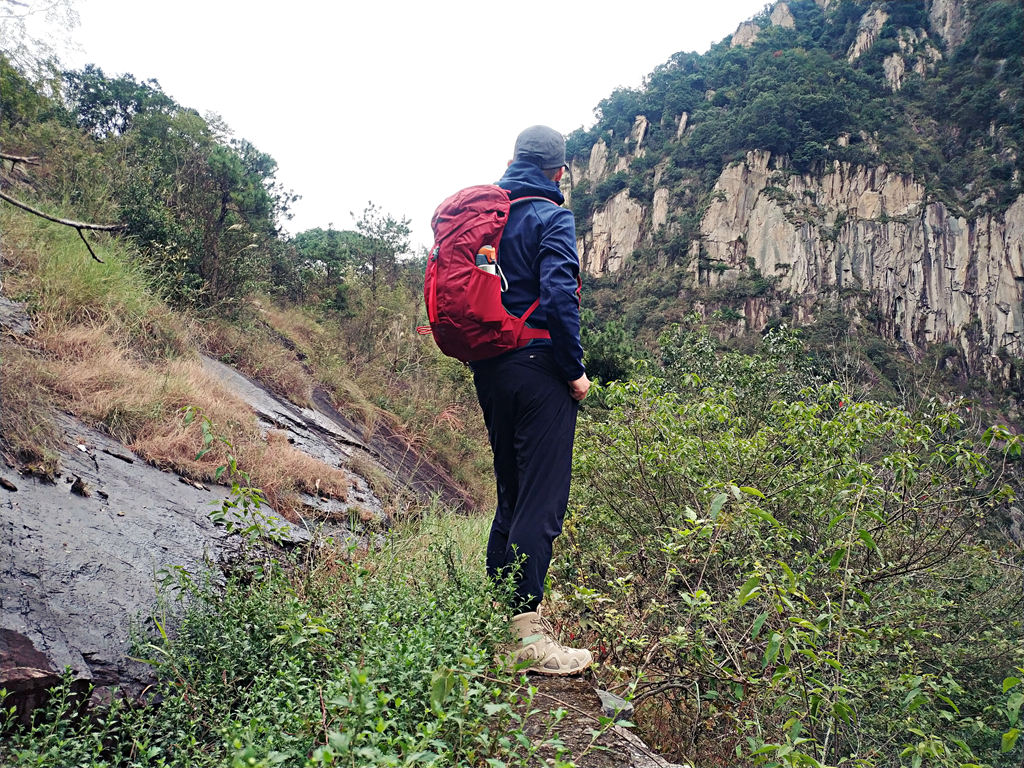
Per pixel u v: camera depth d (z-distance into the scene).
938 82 110.25
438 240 2.27
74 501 2.78
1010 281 83.94
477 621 2.00
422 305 13.84
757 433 4.21
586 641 3.07
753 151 97.38
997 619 4.05
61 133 8.76
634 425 4.04
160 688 1.80
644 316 88.94
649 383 4.24
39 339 4.39
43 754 1.38
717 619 2.69
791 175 95.62
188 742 1.53
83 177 8.13
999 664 3.82
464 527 4.99
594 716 1.98
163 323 6.05
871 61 116.94
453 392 11.45
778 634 1.89
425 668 1.50
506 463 2.44
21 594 2.08
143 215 8.05
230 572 2.69
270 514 3.77
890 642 3.20
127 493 3.12
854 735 2.62
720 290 88.38
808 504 3.80
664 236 100.81
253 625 1.99
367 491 5.48
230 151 11.06
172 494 3.38
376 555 3.06
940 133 102.19
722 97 117.69
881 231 88.75
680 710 2.87
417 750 1.23
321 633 1.76
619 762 1.85
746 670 2.64
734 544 3.29
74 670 1.89
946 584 4.05
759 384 8.00
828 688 2.15
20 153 8.06
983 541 3.82
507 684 1.72
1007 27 106.62
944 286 86.19
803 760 1.62
